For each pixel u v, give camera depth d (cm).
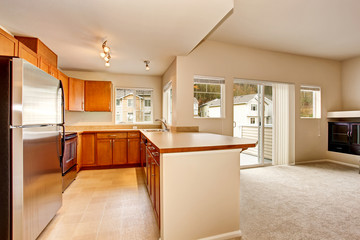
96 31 220
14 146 123
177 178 142
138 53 296
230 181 157
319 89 436
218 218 153
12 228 123
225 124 344
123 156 387
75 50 280
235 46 354
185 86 317
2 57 122
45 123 160
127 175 332
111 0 161
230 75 349
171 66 351
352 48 376
